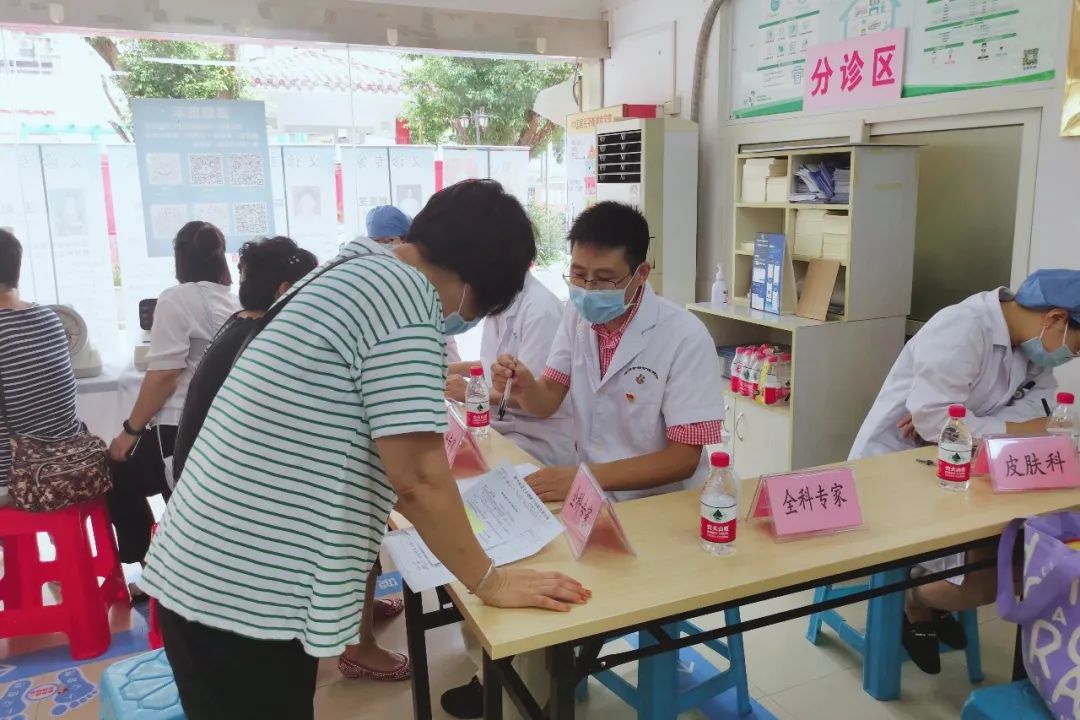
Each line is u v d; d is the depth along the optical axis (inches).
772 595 55.1
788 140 151.3
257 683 46.2
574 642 49.2
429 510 44.4
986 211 120.3
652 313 76.4
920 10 123.5
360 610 46.7
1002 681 92.4
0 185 153.9
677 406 74.3
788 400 139.3
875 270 128.5
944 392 83.9
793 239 139.9
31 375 100.3
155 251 166.4
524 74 255.1
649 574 54.7
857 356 131.5
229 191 169.5
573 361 83.6
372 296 42.8
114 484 111.3
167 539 46.4
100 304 163.9
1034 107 109.9
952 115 121.3
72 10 148.9
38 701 91.9
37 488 94.6
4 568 106.3
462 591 52.9
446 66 246.8
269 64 204.2
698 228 176.7
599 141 176.7
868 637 90.3
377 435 42.5
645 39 183.3
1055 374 110.8
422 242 46.8
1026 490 69.7
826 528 60.8
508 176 196.2
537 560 56.9
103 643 102.0
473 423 89.7
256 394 42.7
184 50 193.8
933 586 89.4
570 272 74.1
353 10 167.9
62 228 158.7
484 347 105.5
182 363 108.0
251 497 42.9
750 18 157.8
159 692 65.7
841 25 137.5
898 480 72.5
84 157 157.5
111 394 132.7
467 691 90.0
